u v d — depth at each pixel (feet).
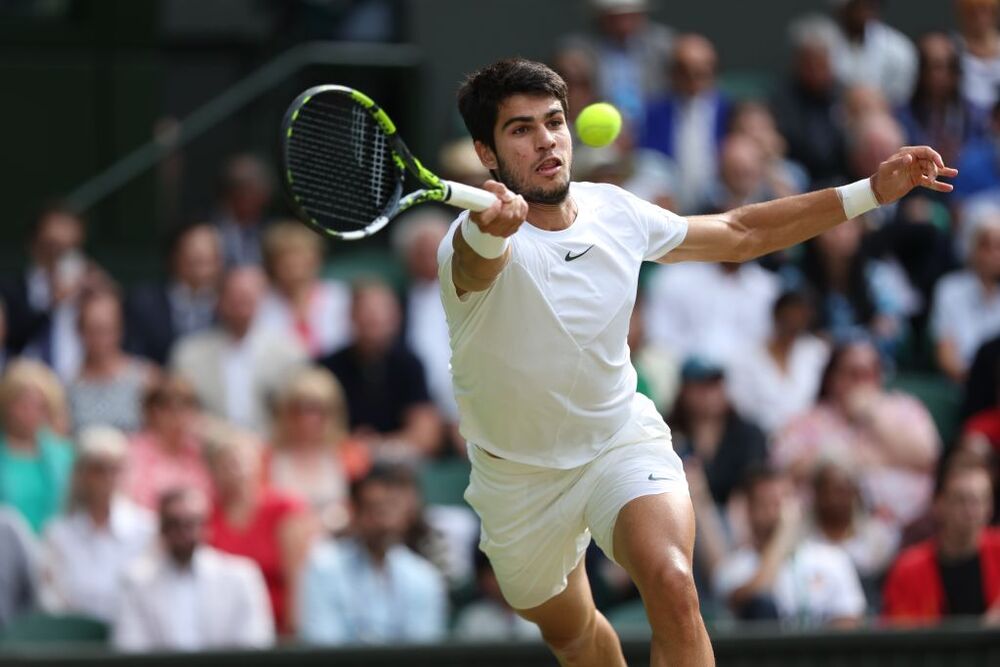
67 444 103.71
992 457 105.70
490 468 55.36
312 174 49.90
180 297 118.52
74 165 137.69
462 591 99.04
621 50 134.62
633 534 51.57
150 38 139.03
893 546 103.24
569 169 51.67
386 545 92.58
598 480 53.83
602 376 53.11
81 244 132.05
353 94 49.06
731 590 95.71
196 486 102.37
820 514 98.48
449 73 140.87
